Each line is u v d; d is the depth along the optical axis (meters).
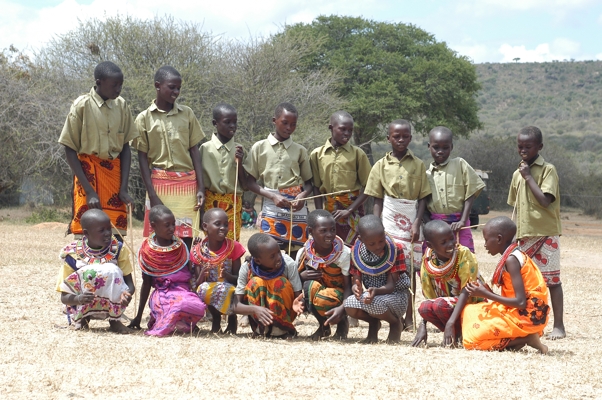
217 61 27.31
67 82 25.61
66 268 6.18
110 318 6.13
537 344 5.77
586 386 4.53
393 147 7.38
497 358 5.33
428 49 38.59
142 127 7.08
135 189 25.59
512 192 7.50
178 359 4.95
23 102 23.44
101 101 6.65
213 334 6.15
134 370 4.62
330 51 37.16
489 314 5.76
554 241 7.07
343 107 32.31
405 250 7.23
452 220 7.29
